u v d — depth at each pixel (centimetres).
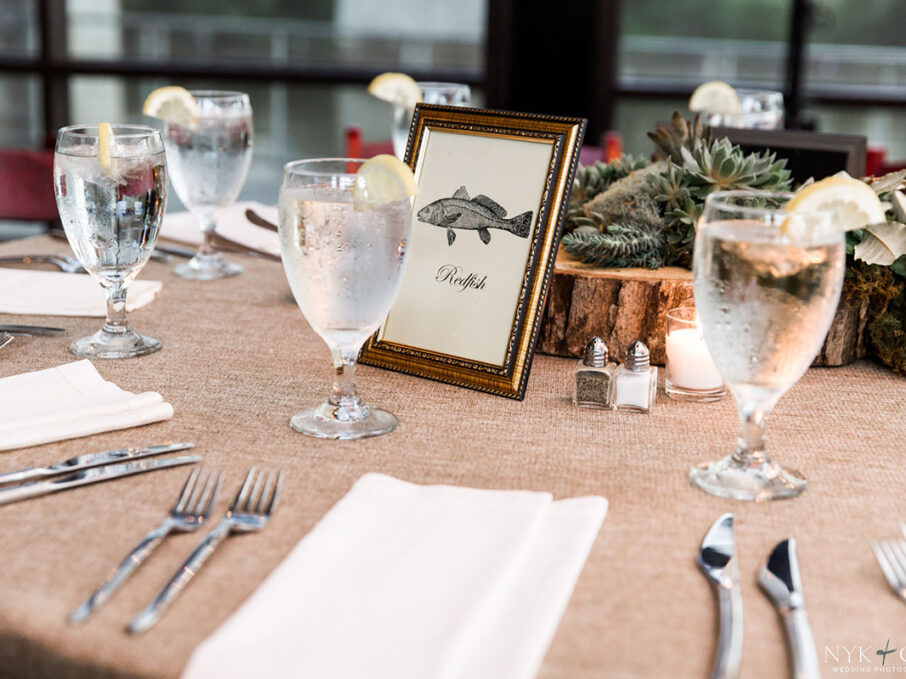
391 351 106
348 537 67
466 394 99
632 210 114
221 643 54
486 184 103
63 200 102
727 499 77
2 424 84
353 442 86
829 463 84
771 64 448
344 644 55
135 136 102
